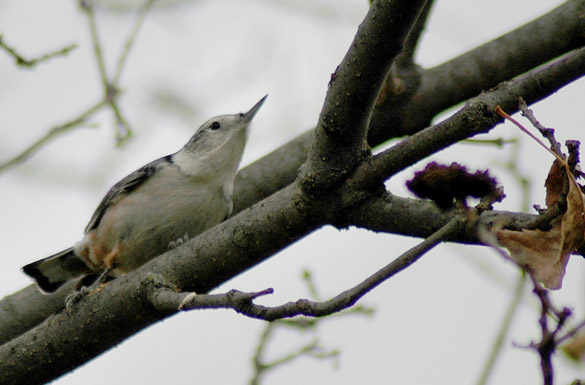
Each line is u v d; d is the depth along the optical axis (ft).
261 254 24.49
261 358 30.42
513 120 19.26
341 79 21.59
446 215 21.58
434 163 21.34
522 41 30.83
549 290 16.74
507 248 18.70
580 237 18.17
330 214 23.36
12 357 26.32
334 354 30.94
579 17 30.37
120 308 25.23
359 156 22.82
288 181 33.55
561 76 20.97
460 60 31.30
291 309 18.35
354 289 17.97
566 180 18.21
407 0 19.74
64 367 26.43
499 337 22.54
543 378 15.53
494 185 20.71
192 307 20.33
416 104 31.04
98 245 35.37
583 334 16.89
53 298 33.81
